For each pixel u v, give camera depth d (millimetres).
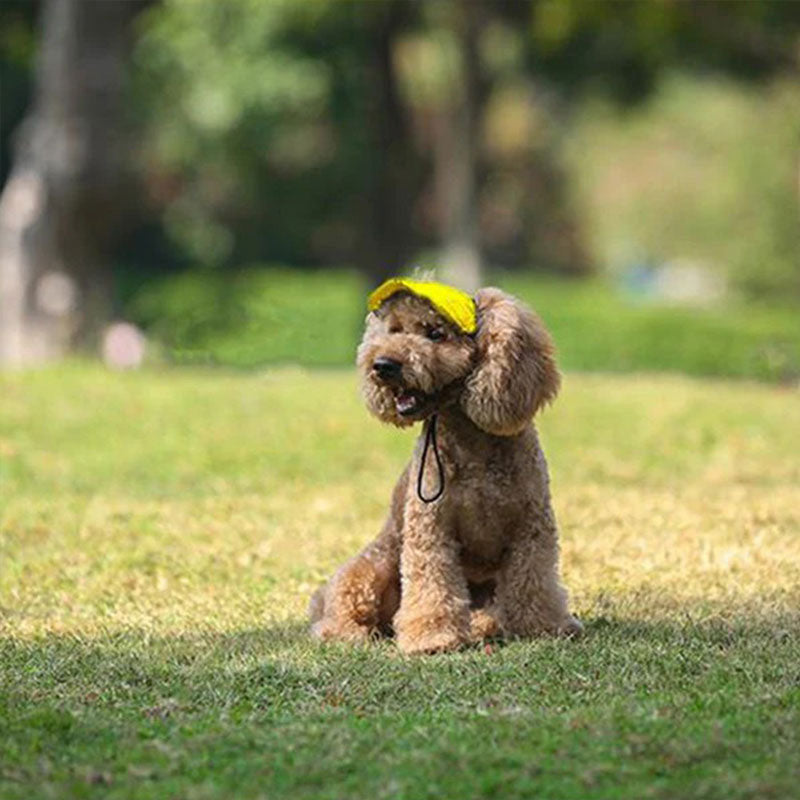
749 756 6719
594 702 7637
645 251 60000
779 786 6340
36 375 19859
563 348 36031
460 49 38562
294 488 14227
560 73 40281
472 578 9164
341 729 7176
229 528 12492
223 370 22484
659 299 54969
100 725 7324
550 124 53812
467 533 8852
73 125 25688
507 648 8641
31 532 12602
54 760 6863
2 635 9523
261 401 17859
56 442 16156
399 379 8445
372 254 40000
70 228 26031
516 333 8516
